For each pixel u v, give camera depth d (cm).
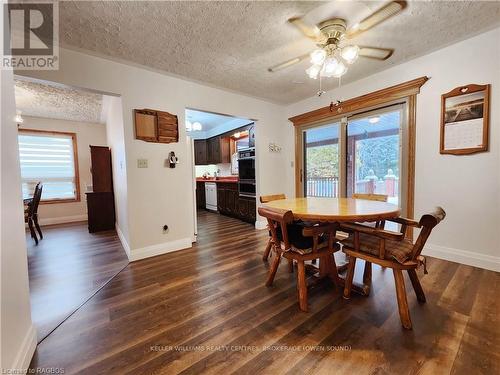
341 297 182
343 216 155
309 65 266
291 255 173
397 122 289
